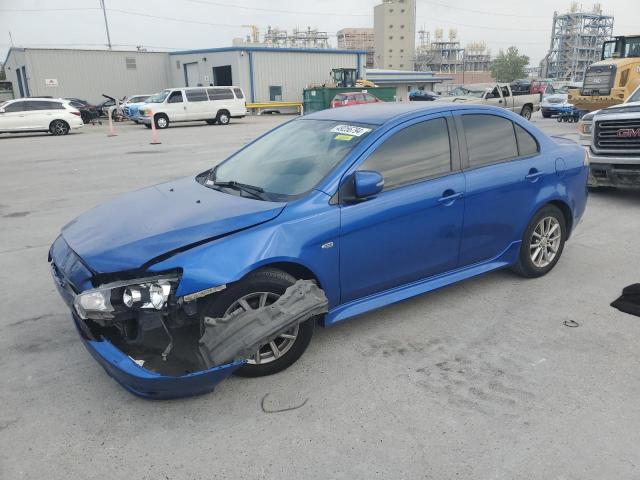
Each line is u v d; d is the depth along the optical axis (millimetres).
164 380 2863
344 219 3506
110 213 3777
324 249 3443
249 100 42000
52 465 2676
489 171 4305
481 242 4379
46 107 23766
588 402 3096
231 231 3189
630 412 2998
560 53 141375
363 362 3570
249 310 3174
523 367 3480
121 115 36000
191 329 3227
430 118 4109
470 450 2717
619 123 7629
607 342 3789
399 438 2818
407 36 139625
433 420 2957
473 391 3223
